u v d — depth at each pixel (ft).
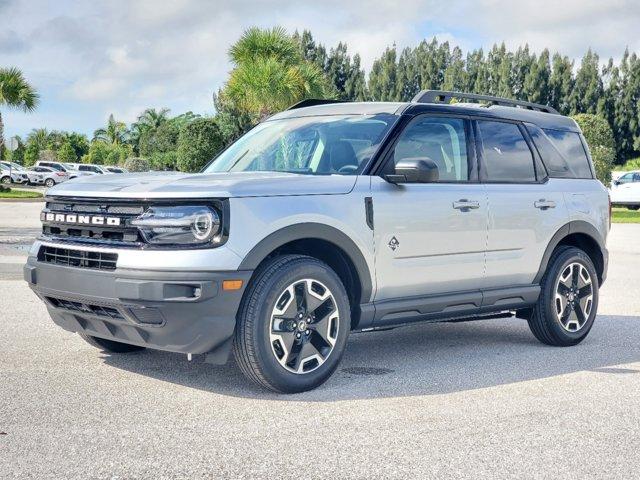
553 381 16.72
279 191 15.05
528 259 19.52
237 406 14.24
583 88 249.96
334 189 15.78
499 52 260.62
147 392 15.05
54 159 297.33
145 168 185.06
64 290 15.14
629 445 12.50
